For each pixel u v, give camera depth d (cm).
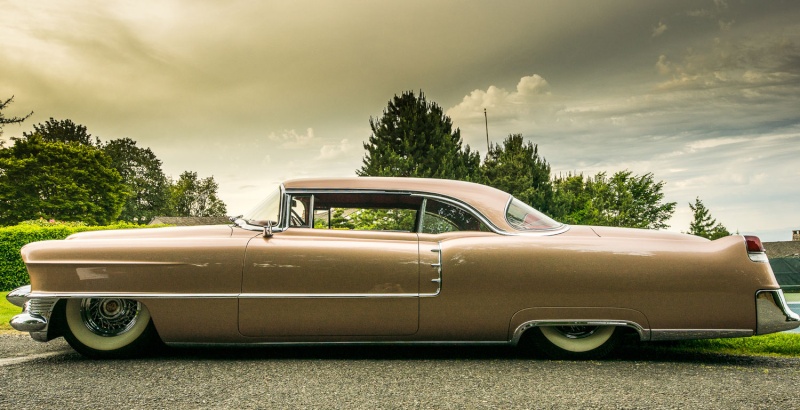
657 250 387
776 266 3634
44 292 388
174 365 378
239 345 395
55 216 4981
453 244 391
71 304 399
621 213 4900
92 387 323
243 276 385
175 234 410
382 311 383
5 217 4912
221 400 297
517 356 407
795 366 377
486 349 433
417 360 393
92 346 399
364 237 402
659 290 381
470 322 384
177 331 388
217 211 9744
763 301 379
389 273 384
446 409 282
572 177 5306
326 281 384
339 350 428
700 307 379
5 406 287
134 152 7419
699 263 382
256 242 395
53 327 401
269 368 368
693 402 293
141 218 7281
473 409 282
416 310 383
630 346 446
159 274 387
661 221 5109
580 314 382
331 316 383
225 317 385
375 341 388
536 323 383
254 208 436
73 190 5062
